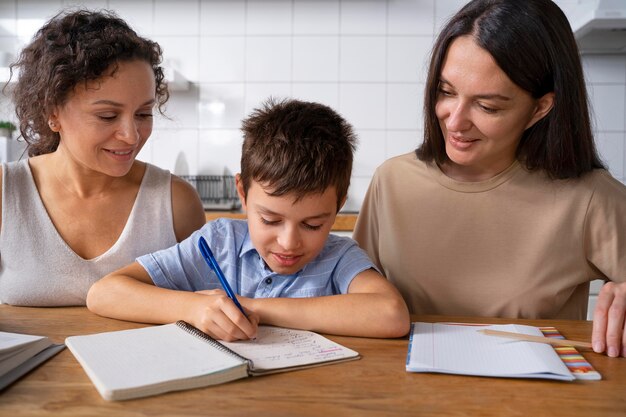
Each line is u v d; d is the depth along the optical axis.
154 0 2.73
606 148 2.64
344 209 2.72
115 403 0.57
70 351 0.73
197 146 2.77
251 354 0.71
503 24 0.90
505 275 1.16
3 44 2.78
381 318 0.81
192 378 0.61
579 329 0.89
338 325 0.82
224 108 2.75
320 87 2.72
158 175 1.24
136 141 1.00
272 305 0.85
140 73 0.98
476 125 0.95
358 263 0.98
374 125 2.72
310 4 2.70
